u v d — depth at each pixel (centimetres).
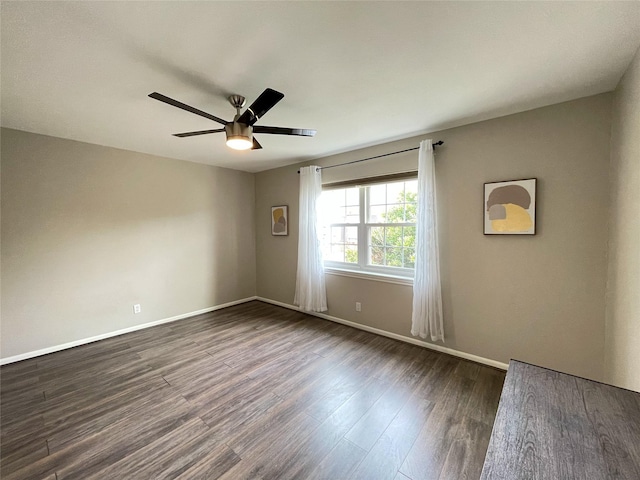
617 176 183
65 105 216
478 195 256
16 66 163
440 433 174
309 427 180
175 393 218
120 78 178
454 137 268
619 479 71
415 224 309
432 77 180
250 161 411
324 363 265
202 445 166
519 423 92
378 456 157
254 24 131
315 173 379
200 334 339
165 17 125
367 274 342
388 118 247
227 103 213
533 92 200
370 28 134
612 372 188
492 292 253
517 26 133
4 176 266
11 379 240
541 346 231
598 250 204
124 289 346
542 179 224
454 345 277
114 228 337
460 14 125
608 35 139
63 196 300
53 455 158
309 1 117
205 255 427
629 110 163
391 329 325
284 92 198
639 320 146
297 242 430
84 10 120
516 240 238
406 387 224
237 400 209
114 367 260
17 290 275
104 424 183
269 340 320
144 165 360
